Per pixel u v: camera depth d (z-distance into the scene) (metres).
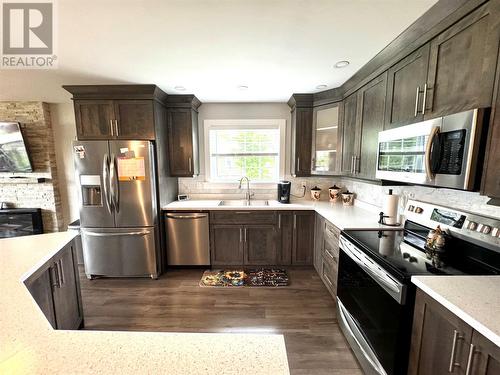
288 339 1.87
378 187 2.50
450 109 1.21
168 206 2.96
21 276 1.20
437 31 1.29
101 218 2.72
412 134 1.40
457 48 1.17
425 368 1.07
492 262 1.23
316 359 1.68
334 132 2.77
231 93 2.92
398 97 1.66
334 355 1.72
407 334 1.18
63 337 0.74
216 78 2.36
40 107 3.26
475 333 0.82
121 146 2.61
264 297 2.44
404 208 2.05
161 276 2.89
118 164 2.64
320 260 2.71
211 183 3.52
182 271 3.02
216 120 3.42
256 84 2.56
